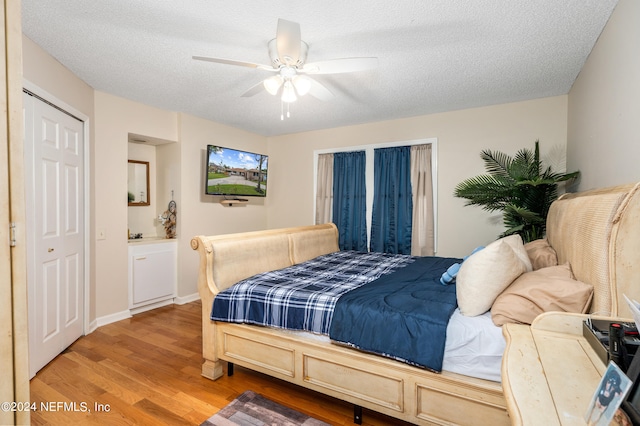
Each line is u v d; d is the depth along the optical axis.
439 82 3.07
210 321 2.30
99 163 3.30
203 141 4.38
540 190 3.07
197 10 1.97
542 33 2.21
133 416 1.89
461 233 3.99
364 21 2.07
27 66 2.28
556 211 2.31
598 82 2.29
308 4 1.90
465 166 3.93
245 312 2.19
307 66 2.20
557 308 1.42
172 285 4.11
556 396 0.75
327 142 4.95
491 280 1.64
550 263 2.15
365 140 4.61
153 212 4.36
